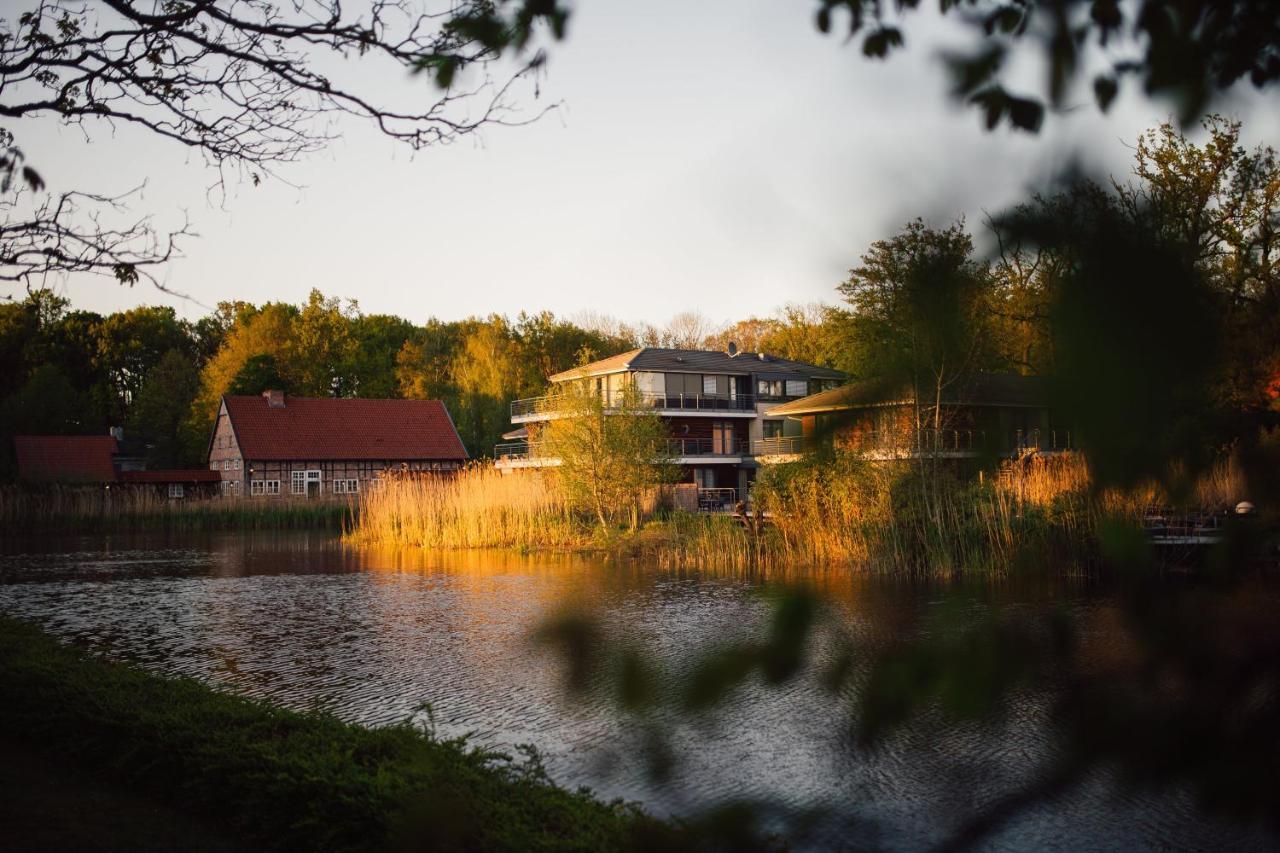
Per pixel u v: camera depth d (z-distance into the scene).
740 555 26.67
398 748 7.27
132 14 4.90
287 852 6.43
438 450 63.59
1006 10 0.97
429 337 79.06
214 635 17.39
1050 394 0.88
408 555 32.78
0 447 59.34
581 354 70.44
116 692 9.01
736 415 52.22
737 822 0.94
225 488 62.22
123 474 60.97
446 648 15.81
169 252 7.10
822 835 0.96
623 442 33.78
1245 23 0.94
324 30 4.63
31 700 8.95
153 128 6.91
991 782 0.97
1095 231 0.86
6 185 5.11
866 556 21.48
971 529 19.98
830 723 1.00
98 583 25.41
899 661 0.98
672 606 17.91
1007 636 0.97
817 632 0.99
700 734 0.97
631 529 34.25
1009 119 0.90
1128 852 5.07
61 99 6.70
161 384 74.69
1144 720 0.94
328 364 74.50
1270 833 0.93
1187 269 0.87
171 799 7.47
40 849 6.46
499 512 36.16
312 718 8.30
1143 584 0.96
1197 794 0.94
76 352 79.31
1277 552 0.95
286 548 36.19
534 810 5.50
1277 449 0.90
